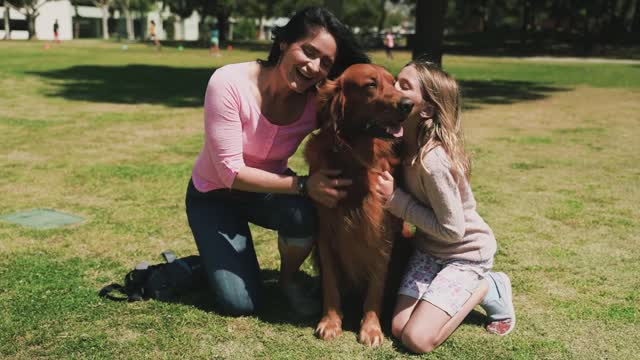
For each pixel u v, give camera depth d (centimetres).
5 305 324
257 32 7281
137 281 345
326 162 296
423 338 280
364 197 295
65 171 646
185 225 475
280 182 302
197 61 2747
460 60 3272
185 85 1650
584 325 314
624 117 1140
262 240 451
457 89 299
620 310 331
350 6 7100
